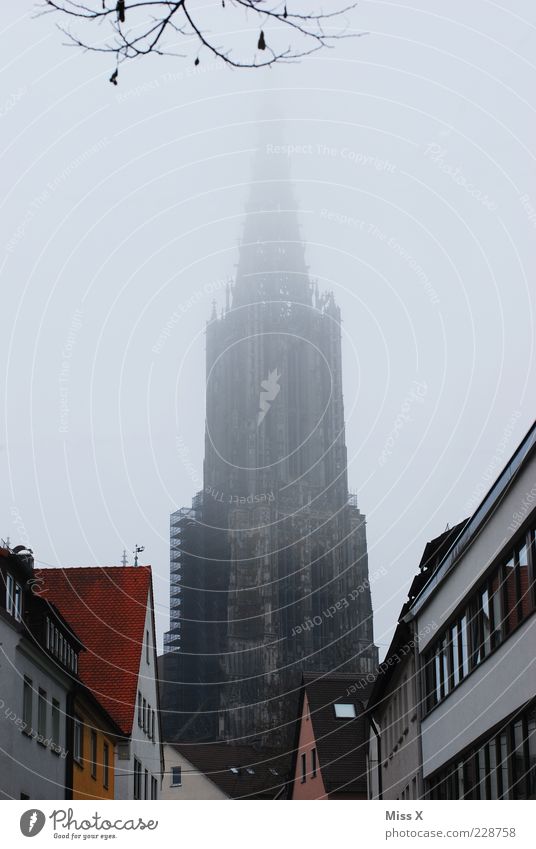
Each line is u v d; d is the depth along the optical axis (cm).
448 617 3136
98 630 5194
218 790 9675
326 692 6681
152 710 5612
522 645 2330
